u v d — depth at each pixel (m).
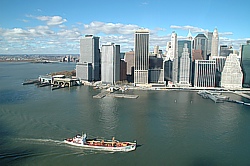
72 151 191.38
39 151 190.25
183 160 181.12
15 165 169.00
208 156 188.00
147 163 175.75
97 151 193.88
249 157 187.38
